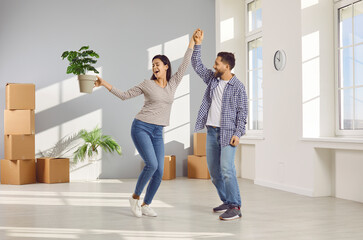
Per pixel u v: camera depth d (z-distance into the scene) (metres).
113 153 6.75
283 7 5.26
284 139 5.28
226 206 3.78
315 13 4.96
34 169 6.10
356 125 4.64
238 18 6.94
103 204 4.25
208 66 7.25
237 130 3.43
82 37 6.68
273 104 5.51
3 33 6.37
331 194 4.81
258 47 6.50
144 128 3.43
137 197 3.58
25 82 6.45
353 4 4.67
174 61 7.11
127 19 6.89
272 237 2.86
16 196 4.81
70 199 4.58
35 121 6.45
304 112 4.91
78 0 6.67
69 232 3.02
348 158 4.55
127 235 2.92
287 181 5.23
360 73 4.55
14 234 2.96
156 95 3.42
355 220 3.45
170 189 5.40
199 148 6.75
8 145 5.96
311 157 4.78
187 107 7.16
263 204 4.23
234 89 3.46
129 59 6.88
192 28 7.20
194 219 3.47
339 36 4.92
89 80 3.34
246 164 6.68
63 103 6.56
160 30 7.05
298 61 4.96
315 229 3.11
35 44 6.49
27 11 6.46
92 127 6.68
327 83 5.00
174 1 7.12
